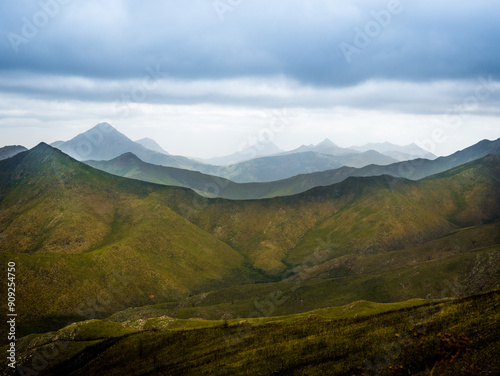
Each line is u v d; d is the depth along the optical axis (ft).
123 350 402.31
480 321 261.24
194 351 379.76
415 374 216.54
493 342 223.10
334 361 285.64
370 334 314.76
